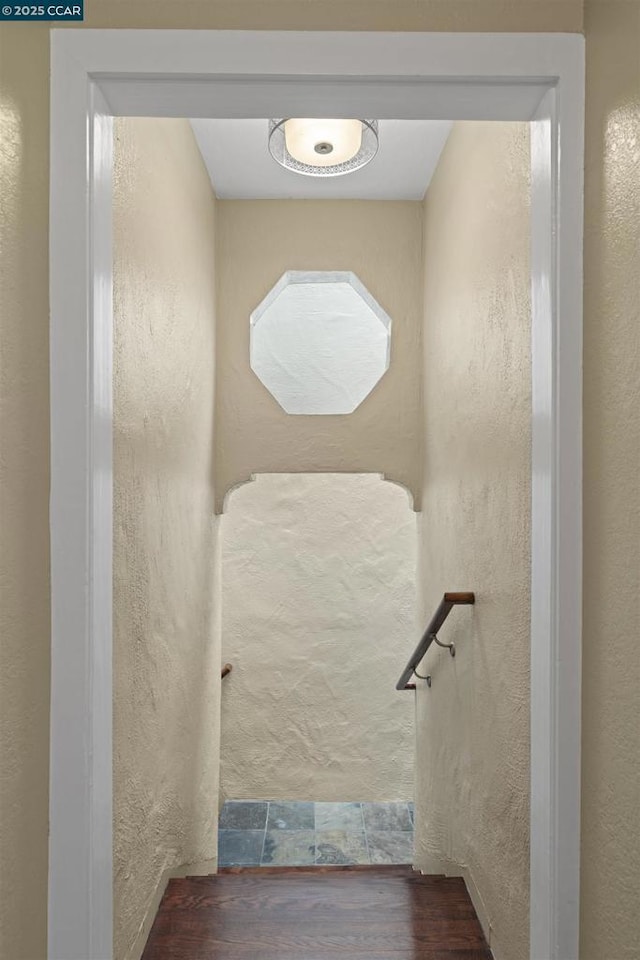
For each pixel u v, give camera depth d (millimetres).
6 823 1240
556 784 1413
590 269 1395
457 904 2367
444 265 3027
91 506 1389
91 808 1385
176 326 2531
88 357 1381
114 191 1748
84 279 1374
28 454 1322
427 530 3461
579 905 1409
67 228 1372
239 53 1405
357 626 4711
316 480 4715
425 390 3518
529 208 1784
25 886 1311
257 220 3604
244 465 3574
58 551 1369
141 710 2059
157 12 1404
